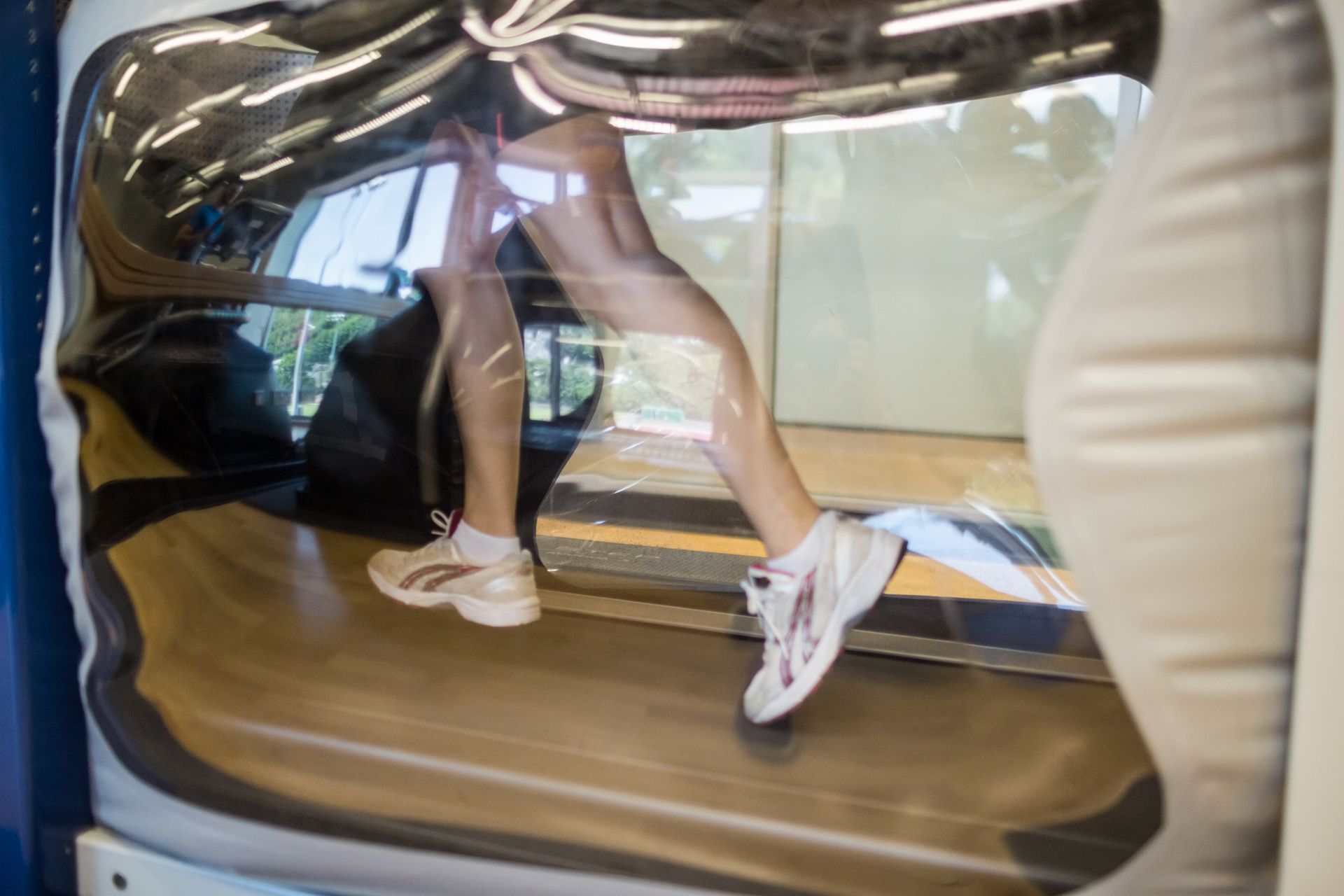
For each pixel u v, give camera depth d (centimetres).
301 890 75
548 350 124
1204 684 51
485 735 87
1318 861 49
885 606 115
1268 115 45
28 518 79
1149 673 51
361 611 117
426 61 86
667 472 129
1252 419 48
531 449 130
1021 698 93
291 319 123
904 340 137
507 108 92
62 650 82
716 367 92
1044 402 50
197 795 78
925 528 127
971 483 132
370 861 72
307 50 81
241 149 94
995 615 111
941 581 120
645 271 95
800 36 94
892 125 119
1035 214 124
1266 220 46
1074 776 74
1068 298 49
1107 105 104
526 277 116
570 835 71
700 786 78
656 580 124
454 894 70
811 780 78
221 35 77
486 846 70
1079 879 60
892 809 73
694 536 131
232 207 102
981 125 118
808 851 68
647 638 111
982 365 136
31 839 79
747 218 123
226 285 110
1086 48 92
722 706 94
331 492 135
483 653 107
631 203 101
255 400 124
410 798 77
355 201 107
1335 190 43
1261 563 49
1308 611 47
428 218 108
